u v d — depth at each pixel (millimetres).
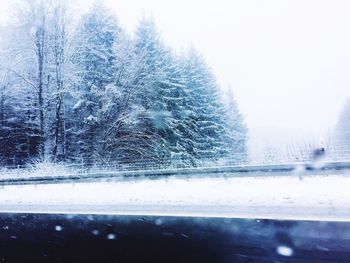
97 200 9133
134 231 5684
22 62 24531
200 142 30516
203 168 12508
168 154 25578
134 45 28000
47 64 24219
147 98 26297
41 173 19078
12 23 24594
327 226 4727
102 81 25891
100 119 24375
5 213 6664
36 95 24391
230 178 11906
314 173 11109
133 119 24547
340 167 10906
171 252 5402
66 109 25188
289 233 4898
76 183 13891
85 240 5852
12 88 24734
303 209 6402
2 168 22016
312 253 4723
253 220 5121
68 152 24453
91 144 24531
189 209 6953
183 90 29750
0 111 24734
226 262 5117
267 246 4949
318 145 14805
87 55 26281
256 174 11820
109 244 5695
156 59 27984
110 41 27984
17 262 6172
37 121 23984
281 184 10008
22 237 6270
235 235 5160
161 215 5578
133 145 24859
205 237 5270
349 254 4543
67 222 6117
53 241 6047
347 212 5816
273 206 6906
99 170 21953
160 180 12789
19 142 24594
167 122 26531
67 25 24922
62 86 24047
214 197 8398
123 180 13617
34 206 8727
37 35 24281
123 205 7992
